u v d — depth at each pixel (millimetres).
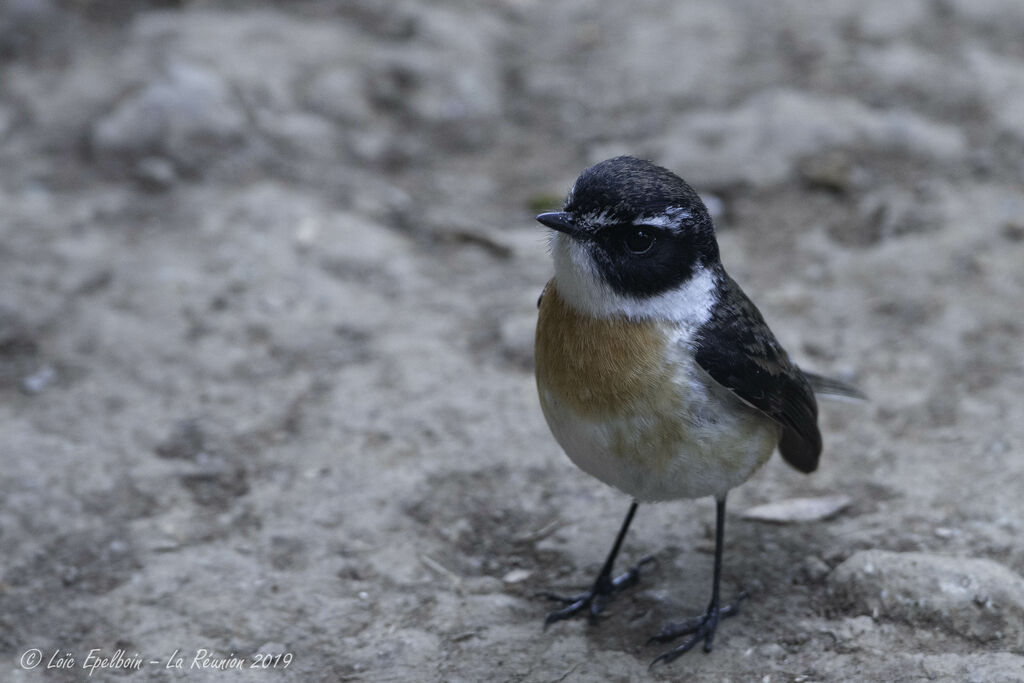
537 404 11414
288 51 17328
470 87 17109
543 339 8109
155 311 12734
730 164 15250
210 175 15234
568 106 16953
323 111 16500
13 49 17266
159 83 15867
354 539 9750
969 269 13094
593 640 8664
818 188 14891
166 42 17250
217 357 12125
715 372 7801
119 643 8664
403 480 10414
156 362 12062
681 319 7852
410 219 14688
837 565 9141
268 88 16500
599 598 9055
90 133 15758
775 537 9664
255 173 15328
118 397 11555
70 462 10594
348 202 14891
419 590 9211
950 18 18328
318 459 10727
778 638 8539
